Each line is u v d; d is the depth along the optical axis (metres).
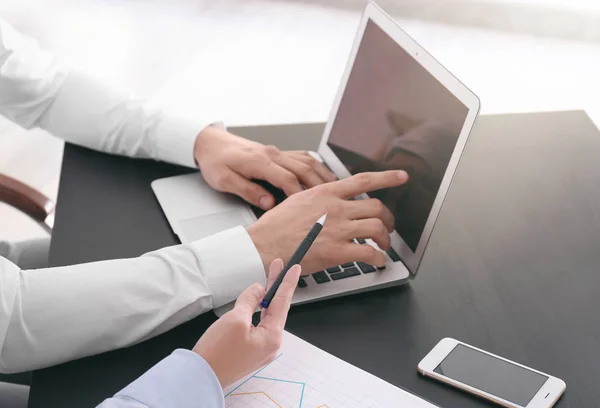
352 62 1.31
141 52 3.05
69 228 1.15
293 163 1.26
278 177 1.22
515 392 0.91
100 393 0.91
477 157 1.39
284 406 0.87
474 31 3.38
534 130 1.47
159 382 0.84
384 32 1.23
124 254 1.12
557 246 1.18
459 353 0.97
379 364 0.96
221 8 3.42
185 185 1.27
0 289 0.94
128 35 3.15
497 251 1.17
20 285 0.96
